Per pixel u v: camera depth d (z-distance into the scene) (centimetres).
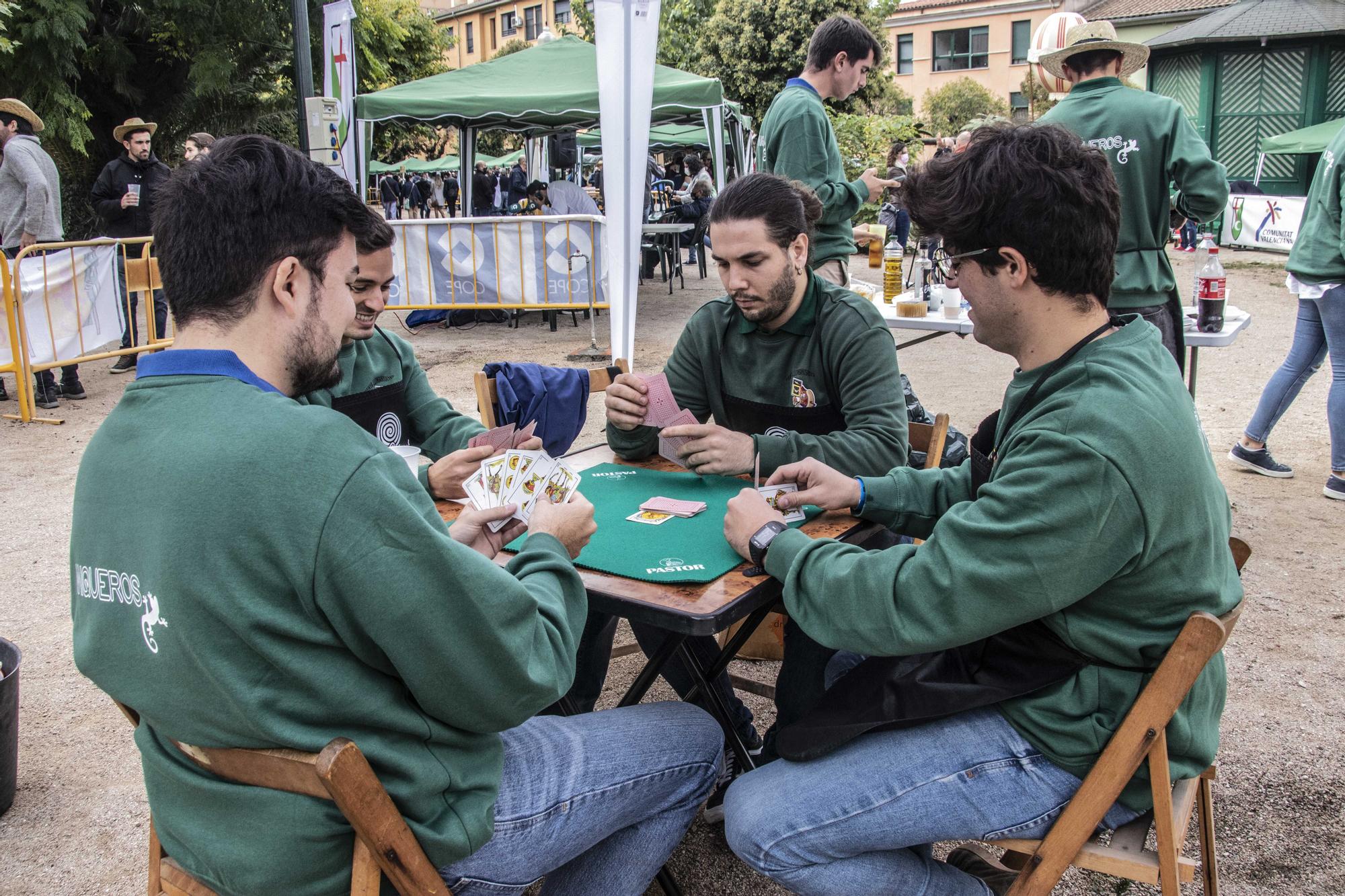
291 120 1789
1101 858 148
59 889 230
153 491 111
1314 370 469
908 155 1220
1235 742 273
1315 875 221
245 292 118
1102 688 144
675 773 162
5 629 361
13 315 626
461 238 880
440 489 214
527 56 1027
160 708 118
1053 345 152
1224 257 1492
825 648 219
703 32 2248
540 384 283
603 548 187
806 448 221
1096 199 143
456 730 128
